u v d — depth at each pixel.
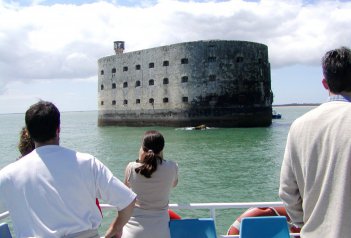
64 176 3.03
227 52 57.69
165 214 4.90
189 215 13.28
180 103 59.59
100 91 73.88
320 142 2.75
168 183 4.88
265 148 34.19
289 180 2.95
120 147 38.78
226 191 18.19
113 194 3.12
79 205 3.03
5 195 3.09
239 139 42.06
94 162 3.17
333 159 2.66
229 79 57.84
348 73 2.81
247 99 58.81
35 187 3.01
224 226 12.19
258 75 60.00
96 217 3.16
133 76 66.25
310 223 2.77
